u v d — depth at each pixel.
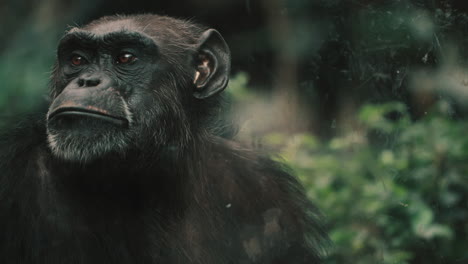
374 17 8.55
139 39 5.24
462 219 6.70
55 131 4.88
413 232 6.57
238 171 6.18
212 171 6.04
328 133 9.30
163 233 5.45
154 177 5.36
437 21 8.21
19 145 5.41
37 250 5.13
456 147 6.90
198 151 5.78
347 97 8.94
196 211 5.71
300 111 9.73
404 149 7.39
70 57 5.38
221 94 6.34
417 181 6.94
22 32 14.80
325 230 6.41
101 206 5.31
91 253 5.22
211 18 13.15
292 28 10.48
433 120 7.26
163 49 5.48
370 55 8.61
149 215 5.43
